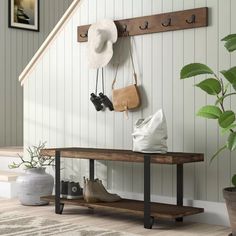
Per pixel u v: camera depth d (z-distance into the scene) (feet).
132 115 16.79
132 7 16.84
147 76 16.49
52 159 18.81
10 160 20.25
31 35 24.09
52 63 18.79
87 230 14.39
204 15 15.39
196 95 15.60
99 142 17.57
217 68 15.29
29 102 19.47
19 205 17.62
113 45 17.21
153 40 16.38
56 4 25.12
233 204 13.42
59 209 16.42
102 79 17.48
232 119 13.38
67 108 18.38
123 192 17.01
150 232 14.34
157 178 16.31
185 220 15.71
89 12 17.84
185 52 15.80
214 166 15.30
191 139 15.67
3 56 23.08
